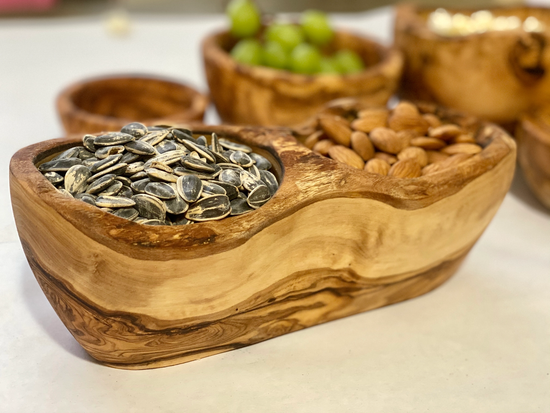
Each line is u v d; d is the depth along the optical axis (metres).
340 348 0.40
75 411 0.36
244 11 0.64
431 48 0.59
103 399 0.36
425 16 0.67
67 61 0.75
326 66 0.60
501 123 0.59
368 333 0.41
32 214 0.34
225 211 0.35
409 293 0.43
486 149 0.41
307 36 0.66
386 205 0.38
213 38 0.63
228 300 0.36
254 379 0.38
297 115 0.57
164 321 0.35
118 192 0.36
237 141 0.42
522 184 0.57
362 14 1.05
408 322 0.42
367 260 0.39
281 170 0.39
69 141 0.39
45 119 0.60
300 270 0.38
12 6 1.01
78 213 0.33
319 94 0.55
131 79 0.60
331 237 0.38
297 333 0.41
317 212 0.37
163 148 0.38
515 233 0.51
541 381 0.39
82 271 0.33
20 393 0.36
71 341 0.39
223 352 0.39
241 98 0.57
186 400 0.36
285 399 0.37
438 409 0.37
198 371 0.38
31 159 0.36
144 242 0.33
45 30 0.85
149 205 0.35
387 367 0.39
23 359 0.38
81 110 0.57
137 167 0.37
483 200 0.41
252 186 0.37
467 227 0.41
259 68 0.56
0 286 0.42
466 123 0.45
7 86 0.66
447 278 0.45
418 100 0.63
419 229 0.39
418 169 0.40
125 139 0.38
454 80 0.58
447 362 0.40
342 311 0.42
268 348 0.40
